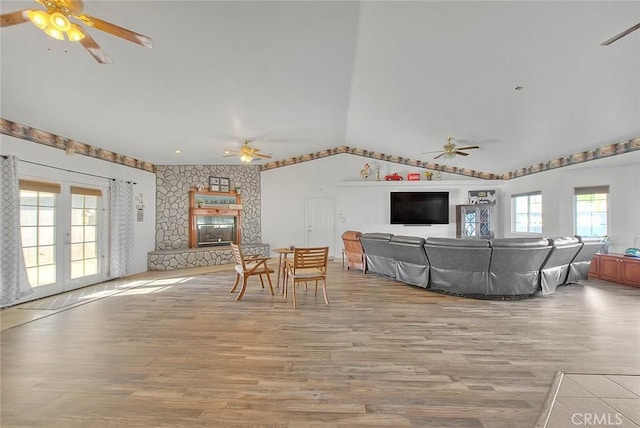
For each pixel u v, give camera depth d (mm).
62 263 4770
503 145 6105
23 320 3441
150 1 2406
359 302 4121
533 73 3490
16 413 1812
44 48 2795
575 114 4281
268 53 3303
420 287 4922
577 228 6074
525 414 1788
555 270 4441
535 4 2498
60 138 4688
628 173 5422
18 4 2305
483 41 3068
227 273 6367
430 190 8367
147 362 2439
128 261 6070
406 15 2768
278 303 4105
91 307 3947
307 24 2863
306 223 8516
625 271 4992
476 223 7812
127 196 6094
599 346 2705
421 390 2039
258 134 6004
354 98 4852
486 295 4285
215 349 2676
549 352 2592
